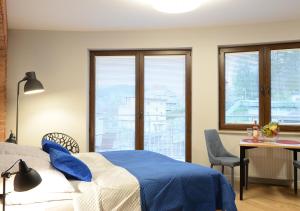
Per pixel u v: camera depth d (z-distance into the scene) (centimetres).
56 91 443
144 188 195
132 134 465
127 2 328
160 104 465
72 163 208
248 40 424
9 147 241
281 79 427
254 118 439
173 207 201
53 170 196
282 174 412
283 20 404
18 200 165
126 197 187
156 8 316
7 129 430
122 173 218
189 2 300
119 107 467
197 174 221
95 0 321
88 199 175
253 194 366
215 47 437
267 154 420
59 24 413
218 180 230
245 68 443
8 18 383
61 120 443
